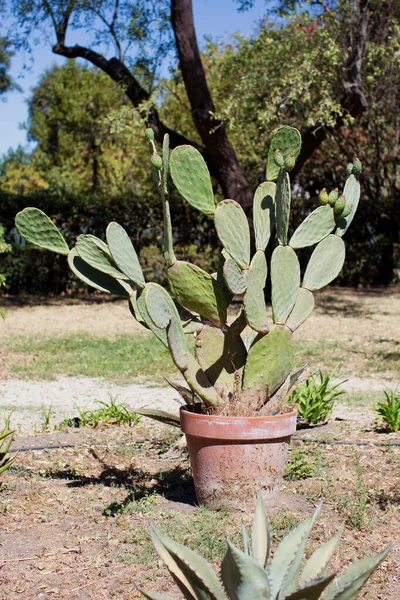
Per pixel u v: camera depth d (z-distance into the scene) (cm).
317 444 556
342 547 355
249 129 1584
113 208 1822
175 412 674
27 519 400
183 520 390
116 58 1576
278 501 407
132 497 432
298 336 1159
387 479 465
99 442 570
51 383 821
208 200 407
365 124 1859
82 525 391
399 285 2073
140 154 2267
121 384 818
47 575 330
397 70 1427
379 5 1388
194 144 1575
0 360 945
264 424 388
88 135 3056
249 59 1388
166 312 375
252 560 210
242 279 386
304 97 1280
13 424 633
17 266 1778
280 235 418
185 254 1831
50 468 500
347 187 462
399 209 2009
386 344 1077
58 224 1805
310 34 1392
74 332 1201
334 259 446
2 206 1741
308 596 216
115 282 438
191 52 1441
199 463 403
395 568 335
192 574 229
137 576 328
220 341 423
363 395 747
